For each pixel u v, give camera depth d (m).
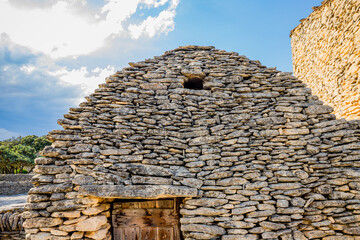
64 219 3.68
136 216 4.39
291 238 3.67
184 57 5.01
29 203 3.65
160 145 4.18
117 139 4.12
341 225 3.71
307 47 7.86
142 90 4.55
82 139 4.07
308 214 3.79
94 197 3.77
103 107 4.37
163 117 4.39
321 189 3.86
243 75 4.79
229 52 5.12
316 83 7.33
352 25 5.38
